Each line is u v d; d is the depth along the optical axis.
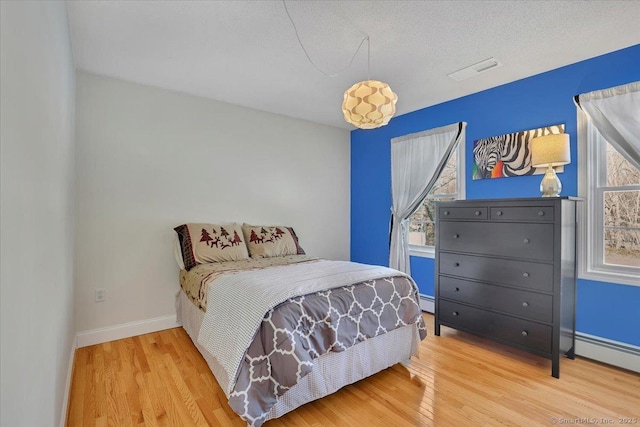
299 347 1.67
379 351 2.17
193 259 2.85
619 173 2.40
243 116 3.61
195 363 2.37
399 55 2.42
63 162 1.77
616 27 2.04
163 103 3.09
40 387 1.01
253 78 2.86
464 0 1.79
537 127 2.77
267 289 1.89
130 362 2.38
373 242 4.31
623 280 2.31
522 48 2.32
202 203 3.32
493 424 1.69
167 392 1.99
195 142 3.27
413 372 2.26
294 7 1.86
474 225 2.67
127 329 2.88
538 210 2.29
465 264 2.73
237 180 3.56
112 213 2.82
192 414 1.78
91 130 2.72
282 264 2.79
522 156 2.83
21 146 0.77
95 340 2.72
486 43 2.26
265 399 1.59
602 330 2.41
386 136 4.14
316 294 1.91
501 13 1.91
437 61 2.52
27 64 0.84
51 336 1.27
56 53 1.44
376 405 1.87
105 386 2.05
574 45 2.27
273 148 3.85
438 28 2.07
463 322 2.75
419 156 3.66
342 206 4.57
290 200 4.02
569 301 2.40
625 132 2.27
